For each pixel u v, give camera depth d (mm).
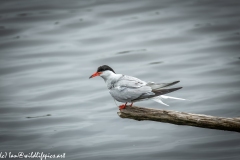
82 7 25672
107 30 22078
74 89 15344
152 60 18109
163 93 8711
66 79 16438
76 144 10516
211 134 10422
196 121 8492
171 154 9562
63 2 26609
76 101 14094
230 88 14148
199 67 16688
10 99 14398
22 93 15047
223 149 9570
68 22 23266
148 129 11219
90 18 23734
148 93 9000
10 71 17500
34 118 12633
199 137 10336
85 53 19375
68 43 20641
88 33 21797
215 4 24984
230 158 9117
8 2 26672
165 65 17250
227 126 8297
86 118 12461
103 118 12367
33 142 10750
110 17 23953
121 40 20734
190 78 15531
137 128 11359
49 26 22781
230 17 22578
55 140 10852
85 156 9750
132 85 9461
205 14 23453
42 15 24266
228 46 18750
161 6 25359
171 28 21844
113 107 13344
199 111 12211
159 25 22422
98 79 16484
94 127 11664
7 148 10383
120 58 18547
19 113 13094
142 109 9031
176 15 23609
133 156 9586
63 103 13961
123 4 26078
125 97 9477
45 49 20016
